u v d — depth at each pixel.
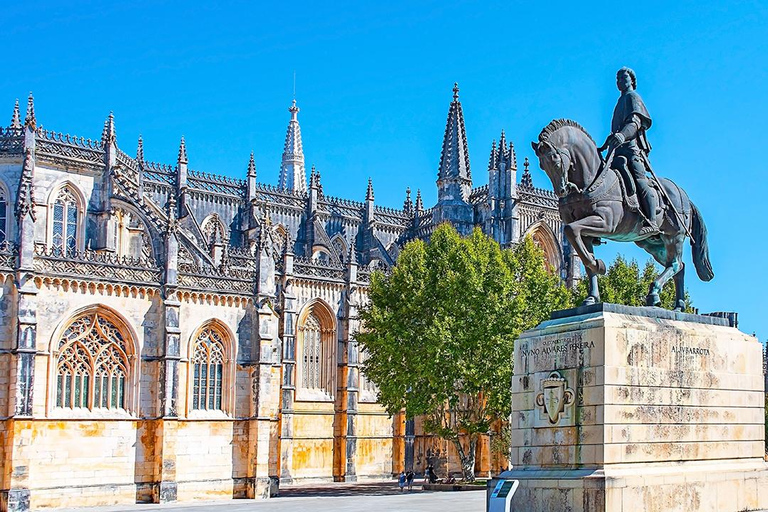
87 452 68.38
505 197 115.62
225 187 116.56
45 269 67.94
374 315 82.88
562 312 27.83
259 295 78.00
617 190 28.05
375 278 87.12
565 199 28.16
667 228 29.72
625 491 24.64
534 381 27.17
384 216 130.62
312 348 101.94
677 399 26.67
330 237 124.12
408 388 83.25
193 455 73.38
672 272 29.53
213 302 76.38
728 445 27.81
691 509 25.97
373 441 103.44
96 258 71.06
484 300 77.81
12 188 86.19
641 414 25.77
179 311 73.81
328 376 102.25
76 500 67.06
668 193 29.86
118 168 92.12
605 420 25.08
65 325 68.62
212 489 73.75
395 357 80.12
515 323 77.00
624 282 92.75
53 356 67.75
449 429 81.50
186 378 74.00
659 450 26.06
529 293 82.69
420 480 100.69
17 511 63.94
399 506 54.81
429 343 76.69
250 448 76.12
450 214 119.31
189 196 112.69
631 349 25.84
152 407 72.19
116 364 71.31
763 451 28.80
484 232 116.00
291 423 95.38
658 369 26.34
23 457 65.00
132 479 70.38
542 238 119.06
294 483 96.94
